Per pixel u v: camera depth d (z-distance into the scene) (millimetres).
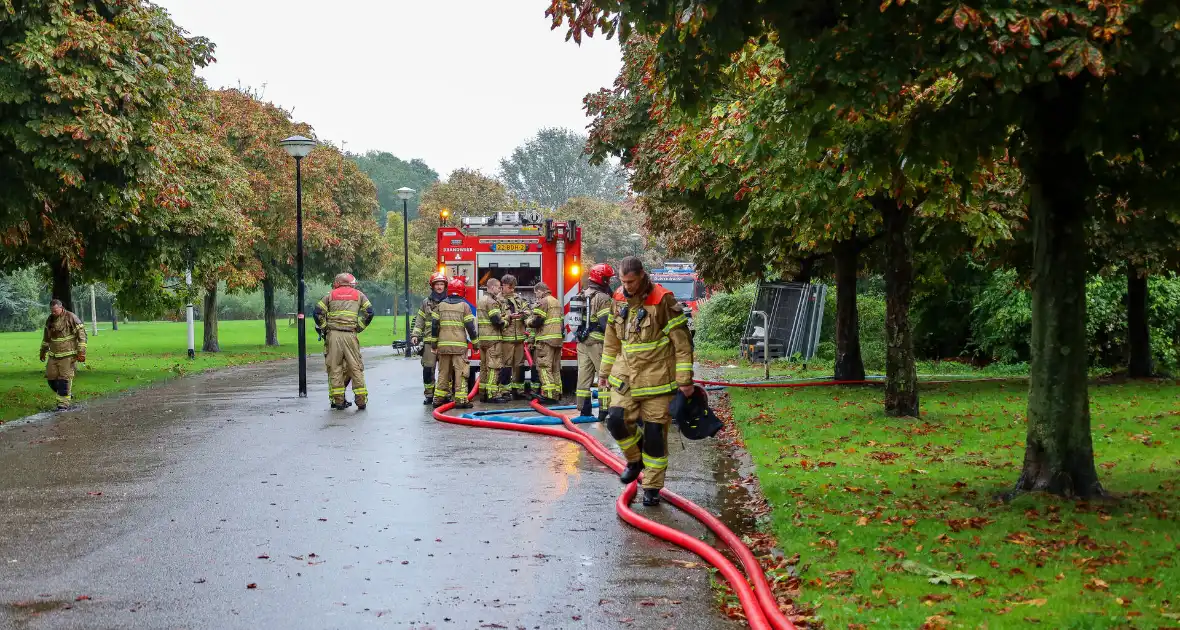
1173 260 16562
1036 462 8180
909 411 13453
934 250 18234
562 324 16000
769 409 14586
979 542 6535
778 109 9195
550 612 5512
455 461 10633
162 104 16078
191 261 26656
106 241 22531
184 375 24703
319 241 40438
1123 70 6820
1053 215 8039
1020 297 23281
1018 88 6383
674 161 13539
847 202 11656
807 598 5508
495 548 6898
